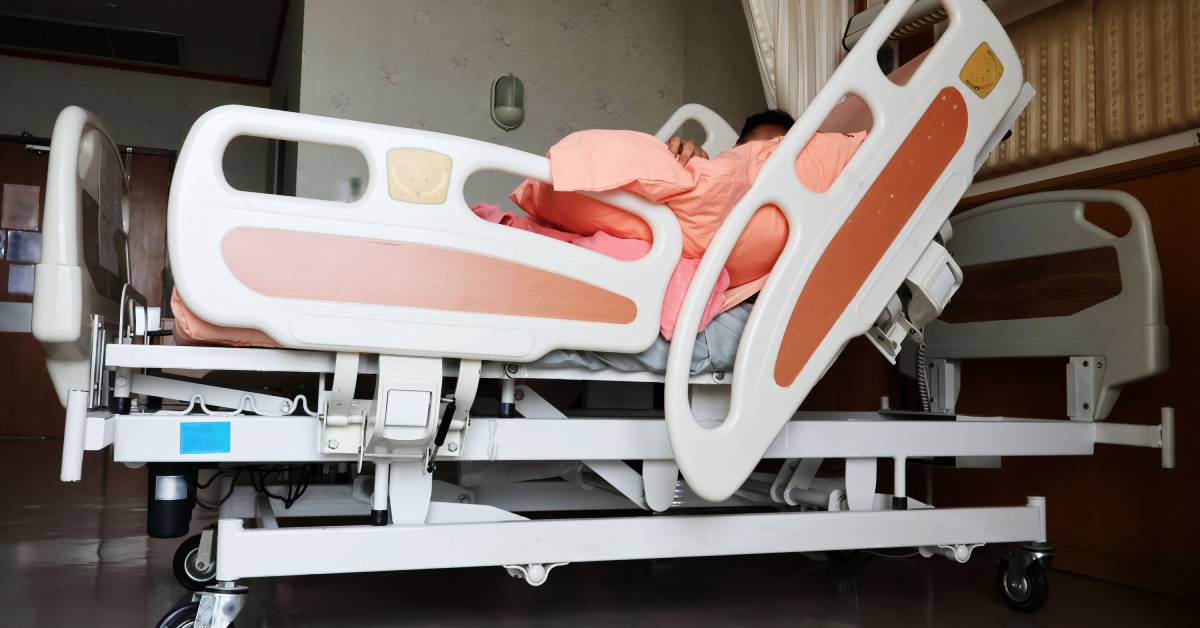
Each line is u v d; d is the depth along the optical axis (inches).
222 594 55.5
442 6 150.6
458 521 64.9
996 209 101.8
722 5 159.2
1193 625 78.1
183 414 59.1
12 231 239.1
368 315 57.4
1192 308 91.3
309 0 142.7
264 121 55.4
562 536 63.6
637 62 165.6
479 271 60.1
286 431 60.1
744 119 151.2
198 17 235.5
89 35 250.1
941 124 72.5
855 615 78.4
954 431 80.6
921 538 76.0
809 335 67.1
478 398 89.0
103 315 71.7
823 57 113.7
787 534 70.9
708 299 64.4
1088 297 90.7
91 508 125.5
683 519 67.3
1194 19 90.7
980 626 76.2
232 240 54.8
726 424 63.8
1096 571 99.2
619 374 67.8
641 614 77.3
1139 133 96.0
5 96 264.4
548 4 159.0
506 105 150.8
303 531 57.1
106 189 76.2
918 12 82.9
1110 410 89.9
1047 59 106.7
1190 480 90.8
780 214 67.5
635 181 62.4
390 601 79.6
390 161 58.2
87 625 68.3
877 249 69.9
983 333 103.2
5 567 87.8
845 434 76.4
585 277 63.0
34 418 238.2
